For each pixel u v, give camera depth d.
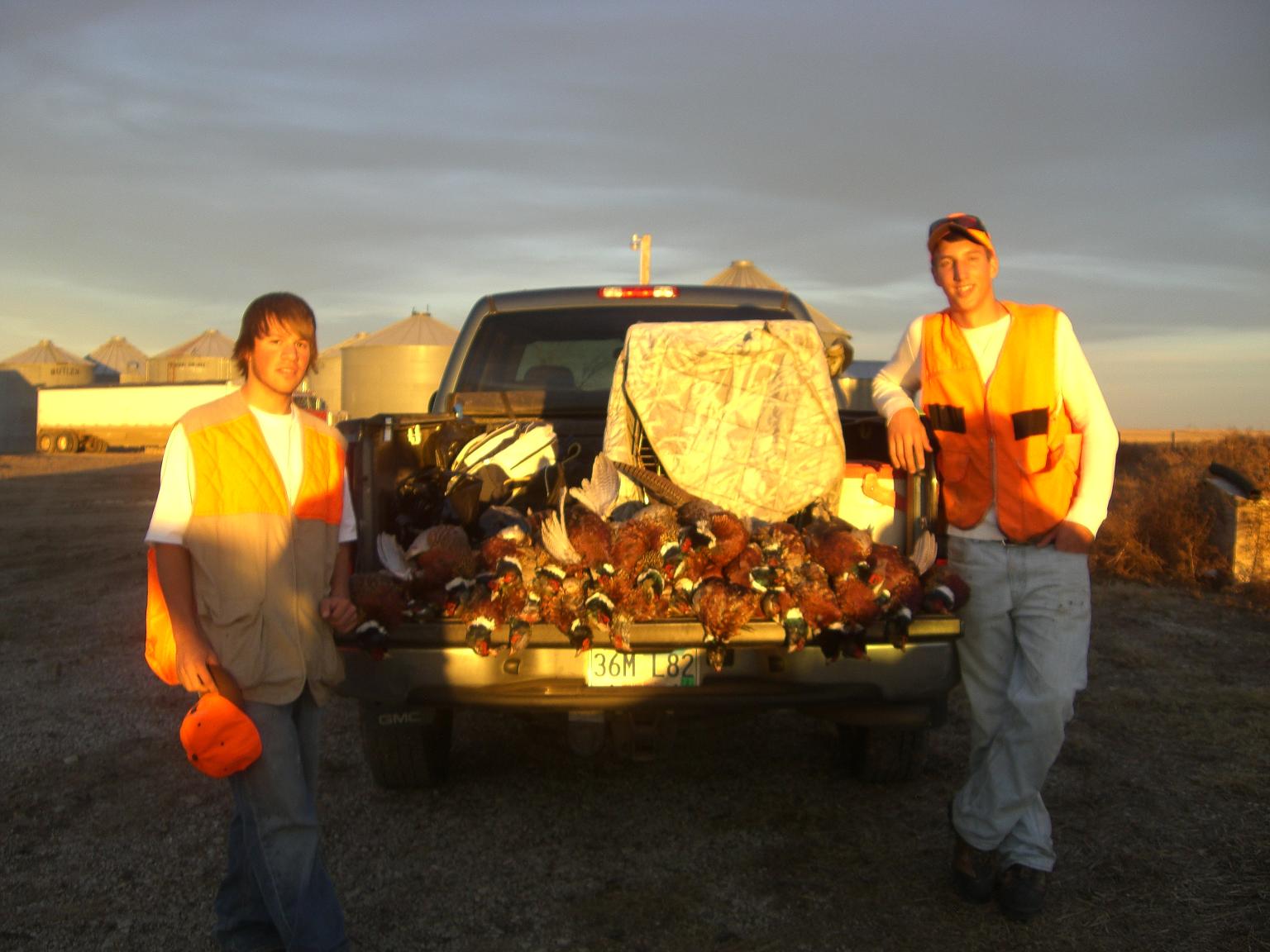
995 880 3.79
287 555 3.25
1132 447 15.13
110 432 51.47
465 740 5.75
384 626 3.80
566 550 3.73
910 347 4.05
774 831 4.49
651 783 5.10
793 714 6.25
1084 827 4.45
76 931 3.65
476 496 4.70
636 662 3.91
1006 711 3.74
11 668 7.31
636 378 4.47
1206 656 7.34
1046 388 3.62
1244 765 5.16
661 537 3.79
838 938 3.57
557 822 4.61
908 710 4.18
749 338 4.45
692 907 3.81
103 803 4.84
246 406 3.31
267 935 3.44
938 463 3.90
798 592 3.68
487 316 6.50
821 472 4.31
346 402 37.41
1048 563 3.63
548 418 6.01
